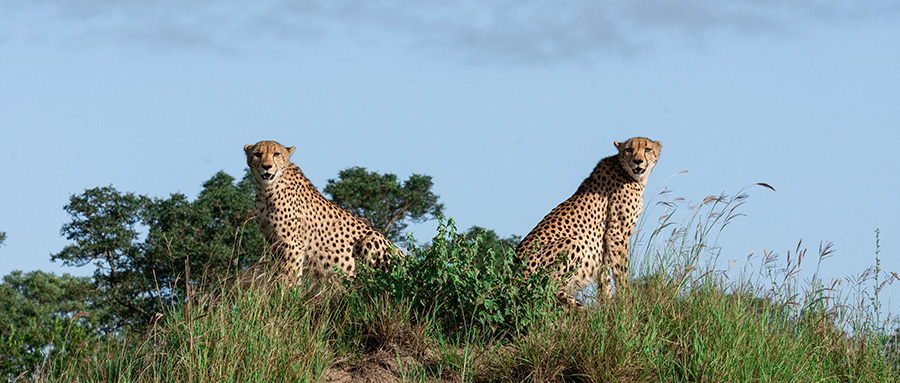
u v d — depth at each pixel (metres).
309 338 11.24
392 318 11.83
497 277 12.27
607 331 11.25
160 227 44.59
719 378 10.92
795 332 12.96
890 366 12.73
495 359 11.34
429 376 11.23
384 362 11.45
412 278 12.39
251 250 40.28
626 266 14.29
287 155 14.19
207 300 11.76
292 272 13.86
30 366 17.23
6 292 59.78
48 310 61.41
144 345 11.73
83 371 11.90
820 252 13.65
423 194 49.81
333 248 14.42
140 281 43.22
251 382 10.27
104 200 46.12
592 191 14.56
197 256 39.22
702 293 13.05
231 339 10.80
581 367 10.91
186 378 10.42
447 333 12.23
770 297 13.46
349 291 12.65
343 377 11.23
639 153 14.27
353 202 47.06
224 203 42.38
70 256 46.50
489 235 45.72
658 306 12.39
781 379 11.33
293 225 14.07
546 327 11.70
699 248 13.45
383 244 14.57
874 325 13.29
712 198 13.70
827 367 12.52
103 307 44.03
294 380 10.44
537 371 10.88
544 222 14.56
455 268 12.14
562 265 13.69
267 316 11.45
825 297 13.45
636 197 14.59
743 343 11.73
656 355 11.26
